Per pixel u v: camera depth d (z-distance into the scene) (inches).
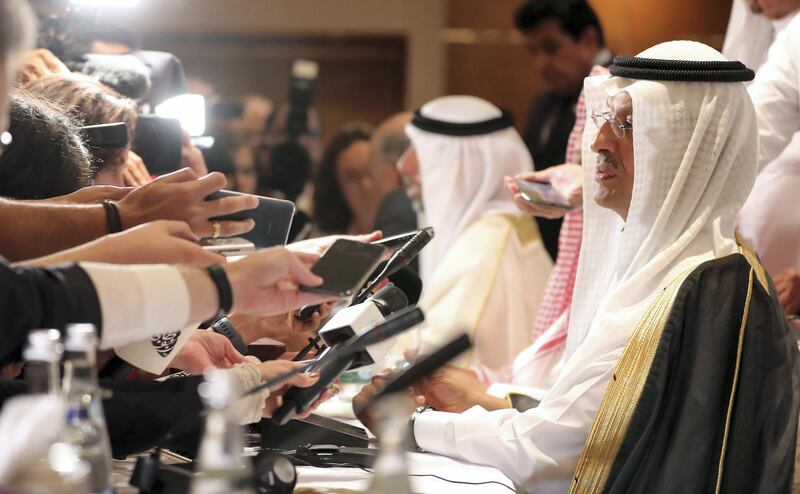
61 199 98.6
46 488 59.1
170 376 100.9
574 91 230.8
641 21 355.3
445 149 184.9
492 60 390.6
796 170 163.2
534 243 181.3
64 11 152.3
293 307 83.3
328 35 401.4
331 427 107.3
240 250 96.0
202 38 404.5
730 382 104.5
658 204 111.1
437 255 185.6
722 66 111.5
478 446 109.1
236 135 275.7
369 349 91.6
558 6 226.4
